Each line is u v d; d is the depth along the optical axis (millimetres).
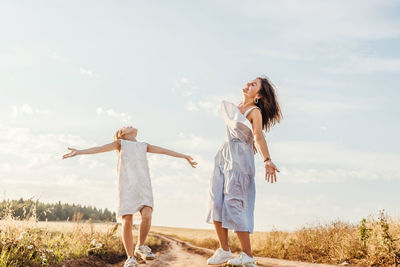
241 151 4164
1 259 5160
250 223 4078
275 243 12781
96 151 4914
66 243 7840
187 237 33188
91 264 7172
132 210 4766
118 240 10078
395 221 8633
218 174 4273
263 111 4551
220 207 4156
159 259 10078
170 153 5434
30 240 6324
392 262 7363
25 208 6773
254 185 4219
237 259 3934
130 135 5441
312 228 11414
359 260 8102
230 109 4348
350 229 10258
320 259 9367
